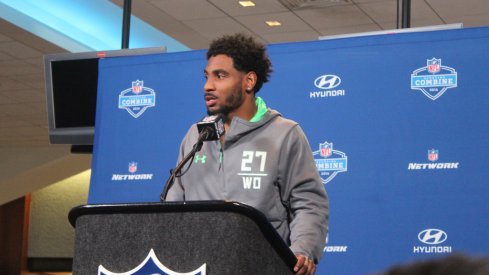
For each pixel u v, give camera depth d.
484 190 3.31
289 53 3.70
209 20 8.93
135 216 1.43
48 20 9.72
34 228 19.06
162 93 3.97
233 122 2.27
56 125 4.67
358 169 3.51
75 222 1.53
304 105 3.65
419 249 3.36
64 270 19.05
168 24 9.12
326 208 2.25
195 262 1.37
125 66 4.06
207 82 2.32
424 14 8.47
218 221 1.36
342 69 3.61
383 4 8.14
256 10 8.58
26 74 11.09
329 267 3.47
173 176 2.14
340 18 8.72
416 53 3.50
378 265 3.40
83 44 10.19
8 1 9.23
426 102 3.45
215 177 2.26
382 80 3.53
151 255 1.40
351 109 3.57
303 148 2.29
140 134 3.98
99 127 4.07
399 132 3.47
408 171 3.43
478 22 8.68
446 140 3.40
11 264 18.38
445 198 3.36
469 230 3.30
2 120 13.73
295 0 8.18
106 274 1.43
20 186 16.27
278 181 2.25
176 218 1.39
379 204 3.45
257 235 1.38
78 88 4.60
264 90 3.72
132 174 3.96
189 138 2.36
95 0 9.23
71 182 19.27
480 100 3.38
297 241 2.10
